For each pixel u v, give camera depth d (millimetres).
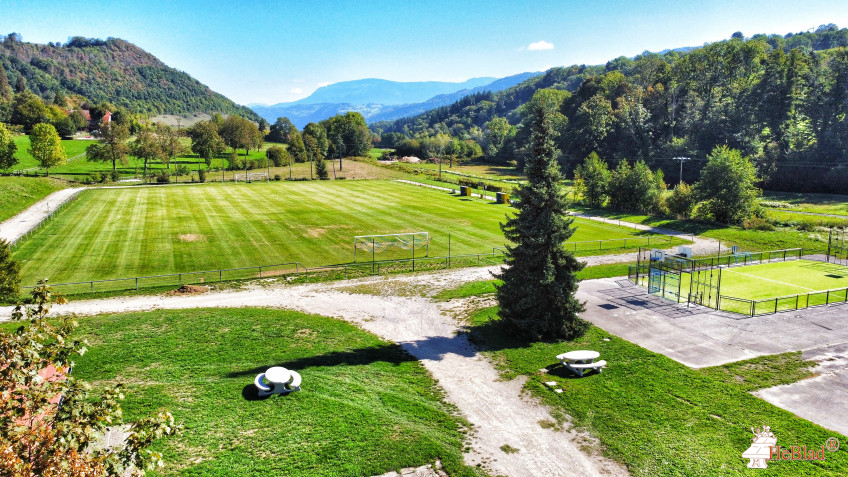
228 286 43938
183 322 34312
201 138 142875
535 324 32281
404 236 63312
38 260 49844
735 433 21781
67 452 11586
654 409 23859
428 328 34750
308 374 27109
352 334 33312
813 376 26859
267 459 19734
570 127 162000
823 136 109812
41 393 12062
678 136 136625
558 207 31766
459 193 103438
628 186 86000
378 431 21891
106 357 28297
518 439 21594
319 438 21234
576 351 28719
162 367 27344
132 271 47312
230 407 23391
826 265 51875
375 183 119375
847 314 36094
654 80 162000
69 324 13992
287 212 77812
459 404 24516
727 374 27250
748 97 123562
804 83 120250
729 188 72250
